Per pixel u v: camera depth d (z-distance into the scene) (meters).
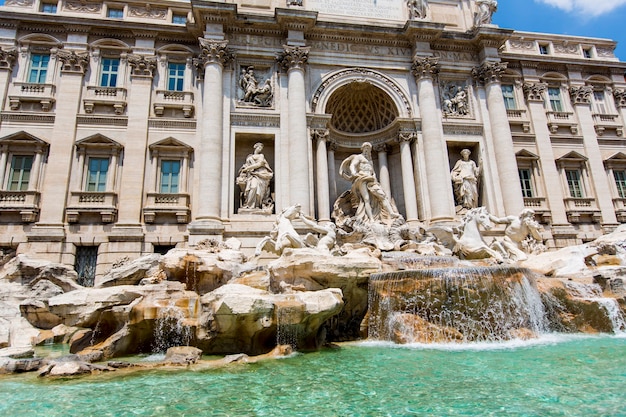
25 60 23.98
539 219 26.91
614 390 6.71
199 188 22.67
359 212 23.86
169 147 23.77
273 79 25.52
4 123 22.77
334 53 26.58
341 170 24.83
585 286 14.34
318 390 7.30
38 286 17.00
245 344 11.34
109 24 24.89
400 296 13.39
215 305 11.11
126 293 12.20
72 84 23.91
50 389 7.55
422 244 20.80
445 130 26.69
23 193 21.86
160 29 25.41
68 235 21.77
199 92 25.05
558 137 29.33
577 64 31.14
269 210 23.22
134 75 24.66
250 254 22.06
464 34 27.84
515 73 29.89
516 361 9.18
